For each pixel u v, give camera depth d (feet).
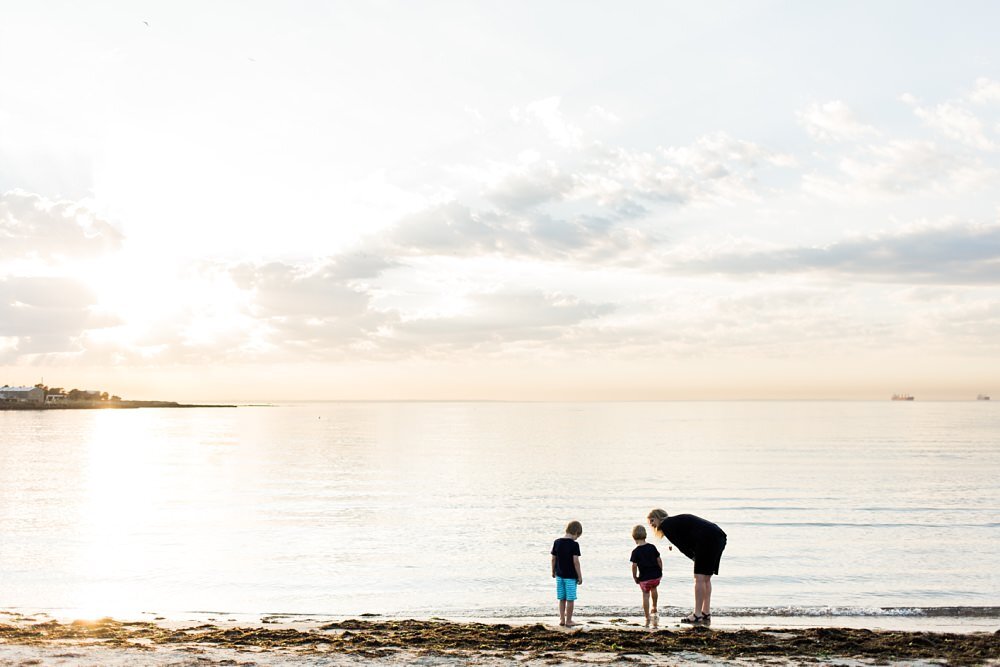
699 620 46.50
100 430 469.16
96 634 44.60
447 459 245.86
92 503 131.75
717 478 180.34
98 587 67.05
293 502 135.23
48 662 36.81
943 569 75.05
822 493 149.38
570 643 41.60
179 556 82.33
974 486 161.99
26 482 168.96
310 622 51.57
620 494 148.36
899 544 90.27
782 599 61.67
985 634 44.32
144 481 172.96
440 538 96.37
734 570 74.33
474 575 73.15
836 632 44.04
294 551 86.17
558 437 396.78
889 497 142.31
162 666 36.27
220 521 111.14
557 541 47.91
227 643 41.78
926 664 37.47
